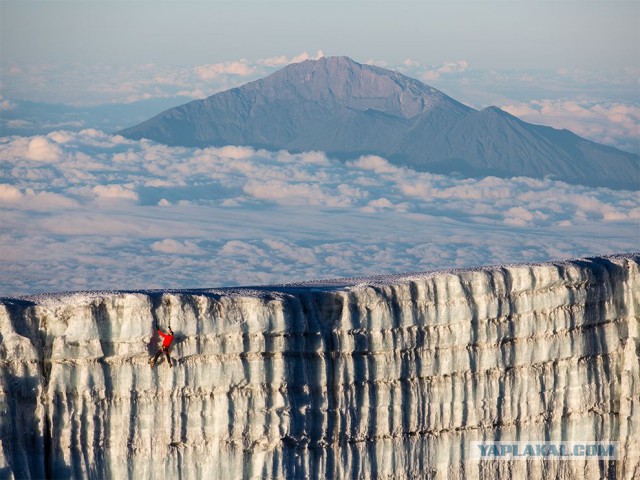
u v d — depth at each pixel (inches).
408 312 4429.1
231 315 4057.6
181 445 4030.5
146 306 3941.9
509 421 4675.2
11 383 3804.1
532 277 4655.5
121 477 3934.5
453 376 4530.0
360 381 4355.3
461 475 4574.3
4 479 3676.2
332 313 4330.7
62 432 3868.1
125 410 3937.0
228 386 4060.0
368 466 4375.0
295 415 4183.1
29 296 4018.2
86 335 3875.5
